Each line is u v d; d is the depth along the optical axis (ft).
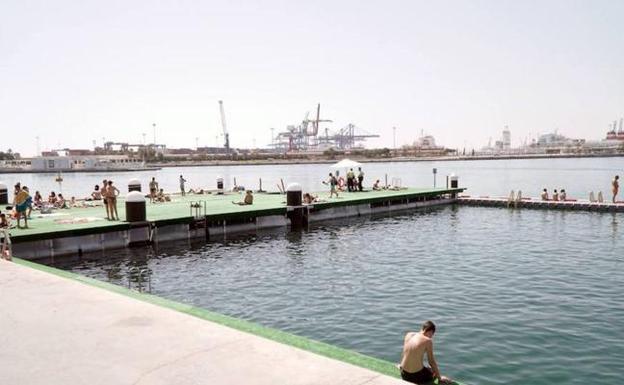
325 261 71.87
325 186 245.04
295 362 20.51
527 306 48.47
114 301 30.01
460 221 115.96
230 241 88.58
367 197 127.85
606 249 78.59
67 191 241.14
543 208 136.67
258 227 99.30
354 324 44.29
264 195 136.05
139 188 120.98
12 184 320.91
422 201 145.79
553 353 36.78
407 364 25.63
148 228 82.38
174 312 27.71
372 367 21.65
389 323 44.32
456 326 42.91
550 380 32.48
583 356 36.22
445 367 34.55
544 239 88.94
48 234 70.64
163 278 62.75
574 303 49.24
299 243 86.99
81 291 32.53
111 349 22.18
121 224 78.84
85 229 74.38
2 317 26.94
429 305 49.34
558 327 42.27
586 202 131.85
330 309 48.83
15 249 68.23
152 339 23.38
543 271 63.46
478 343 38.88
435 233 97.71
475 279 59.62
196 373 19.52
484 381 32.45
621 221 110.73
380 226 107.96
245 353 21.53
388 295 53.26
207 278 62.54
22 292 32.27
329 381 18.53
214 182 317.01
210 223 91.09
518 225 107.76
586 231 97.60
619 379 32.53
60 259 72.54
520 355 36.47
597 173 369.50
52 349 22.29
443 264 68.54
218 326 25.29
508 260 70.64
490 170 465.88
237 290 56.70
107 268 68.18
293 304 50.85
